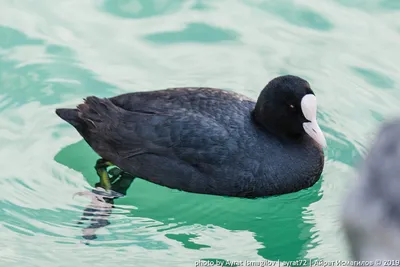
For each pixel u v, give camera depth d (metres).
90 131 11.45
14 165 12.01
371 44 14.80
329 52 14.60
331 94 13.58
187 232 11.02
